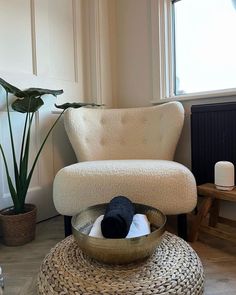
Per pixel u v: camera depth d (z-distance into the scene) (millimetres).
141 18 1898
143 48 1905
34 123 1618
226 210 1509
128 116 1722
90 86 2006
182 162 1718
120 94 2082
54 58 1753
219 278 980
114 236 668
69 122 1532
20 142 1539
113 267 665
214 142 1454
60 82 1792
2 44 1451
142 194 1104
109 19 2041
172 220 1579
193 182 1145
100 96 1988
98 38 1960
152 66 1850
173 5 1803
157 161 1309
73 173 1173
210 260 1110
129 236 686
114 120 1714
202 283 679
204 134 1498
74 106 1636
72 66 1893
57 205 1207
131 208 789
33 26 1607
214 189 1229
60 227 1560
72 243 795
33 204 1522
